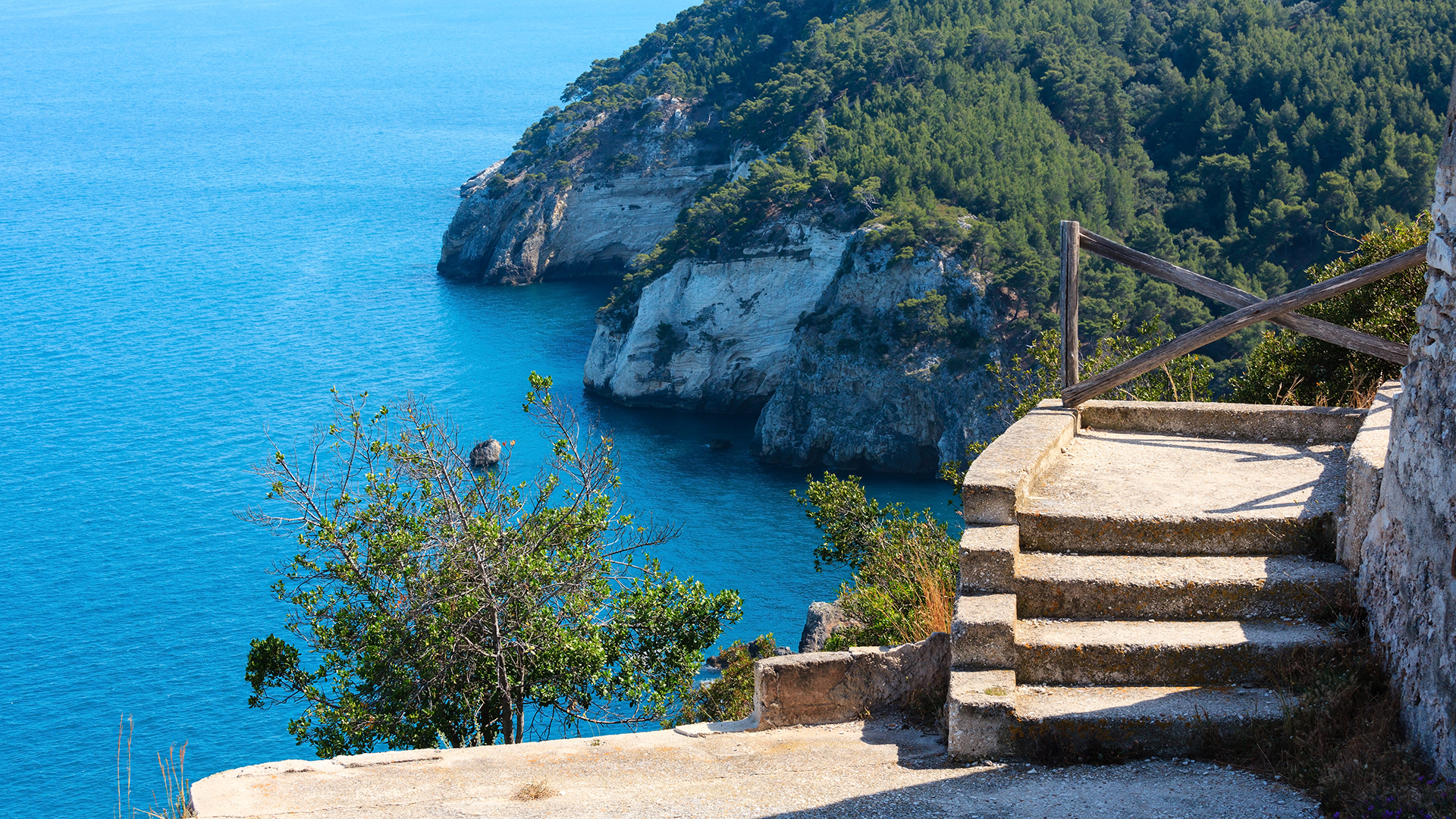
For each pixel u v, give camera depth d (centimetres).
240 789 614
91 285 13788
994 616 623
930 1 13262
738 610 1341
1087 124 10562
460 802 586
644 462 8538
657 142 14475
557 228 14125
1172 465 805
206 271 14475
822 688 707
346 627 1220
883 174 9669
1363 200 8188
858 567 1485
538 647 1174
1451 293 532
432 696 1152
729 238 9694
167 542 6950
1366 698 567
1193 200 9188
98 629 5850
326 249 15675
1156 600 645
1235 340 7375
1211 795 519
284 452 8362
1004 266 8500
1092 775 557
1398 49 9600
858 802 555
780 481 8181
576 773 637
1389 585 577
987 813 526
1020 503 711
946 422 8275
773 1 16238
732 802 568
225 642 5678
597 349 10281
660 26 18588
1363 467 629
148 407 9488
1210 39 10869
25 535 7056
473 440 8619
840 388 8506
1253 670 601
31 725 4903
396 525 1240
